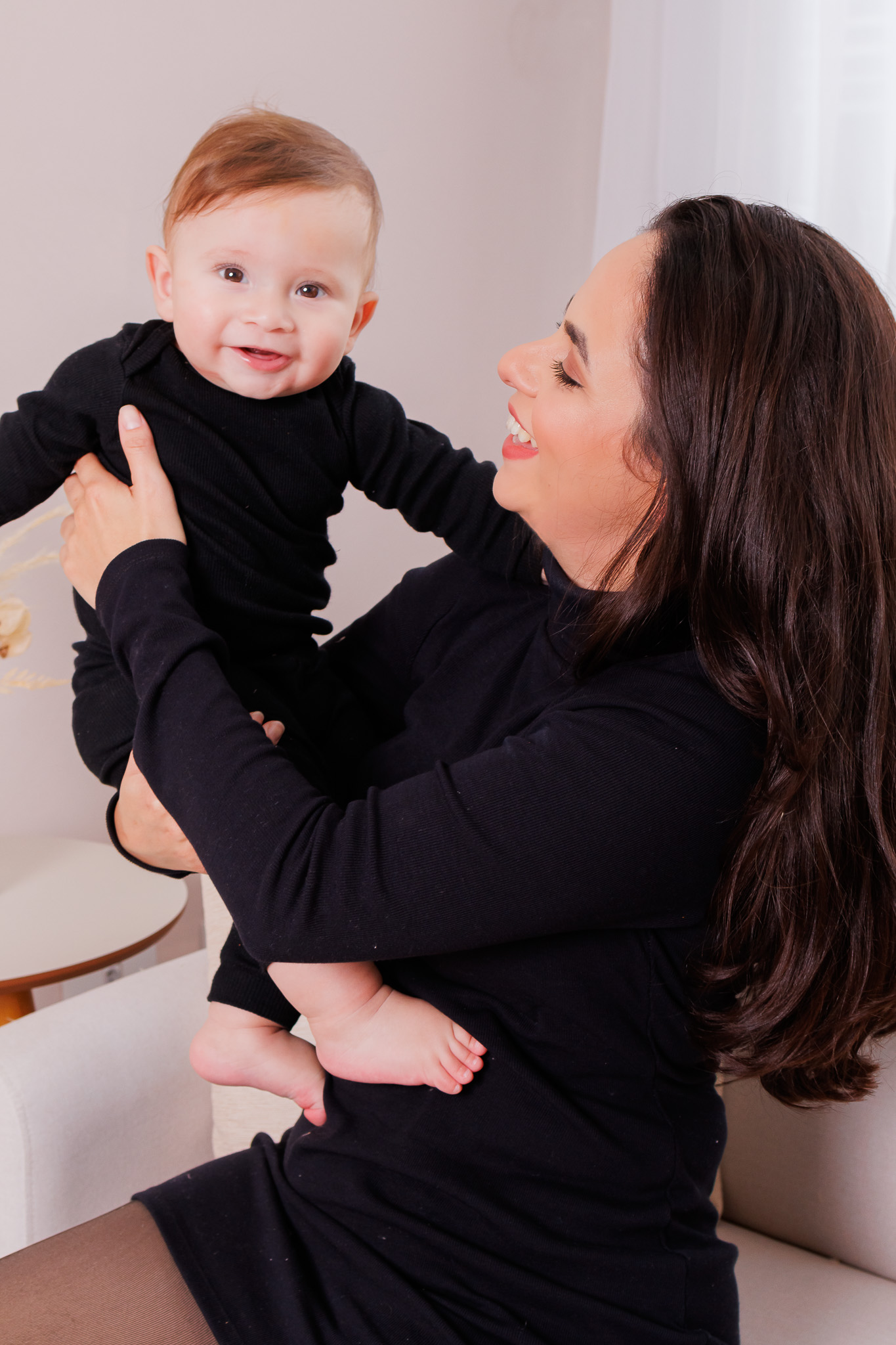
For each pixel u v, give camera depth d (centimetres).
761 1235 129
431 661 105
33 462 93
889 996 78
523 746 74
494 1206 76
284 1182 83
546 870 71
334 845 71
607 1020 78
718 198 80
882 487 72
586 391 77
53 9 178
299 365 93
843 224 199
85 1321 73
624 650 78
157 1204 81
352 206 93
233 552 93
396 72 223
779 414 70
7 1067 115
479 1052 78
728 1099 130
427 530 106
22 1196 112
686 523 71
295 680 101
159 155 195
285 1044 96
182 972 136
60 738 201
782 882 73
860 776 73
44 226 185
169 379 93
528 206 253
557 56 249
